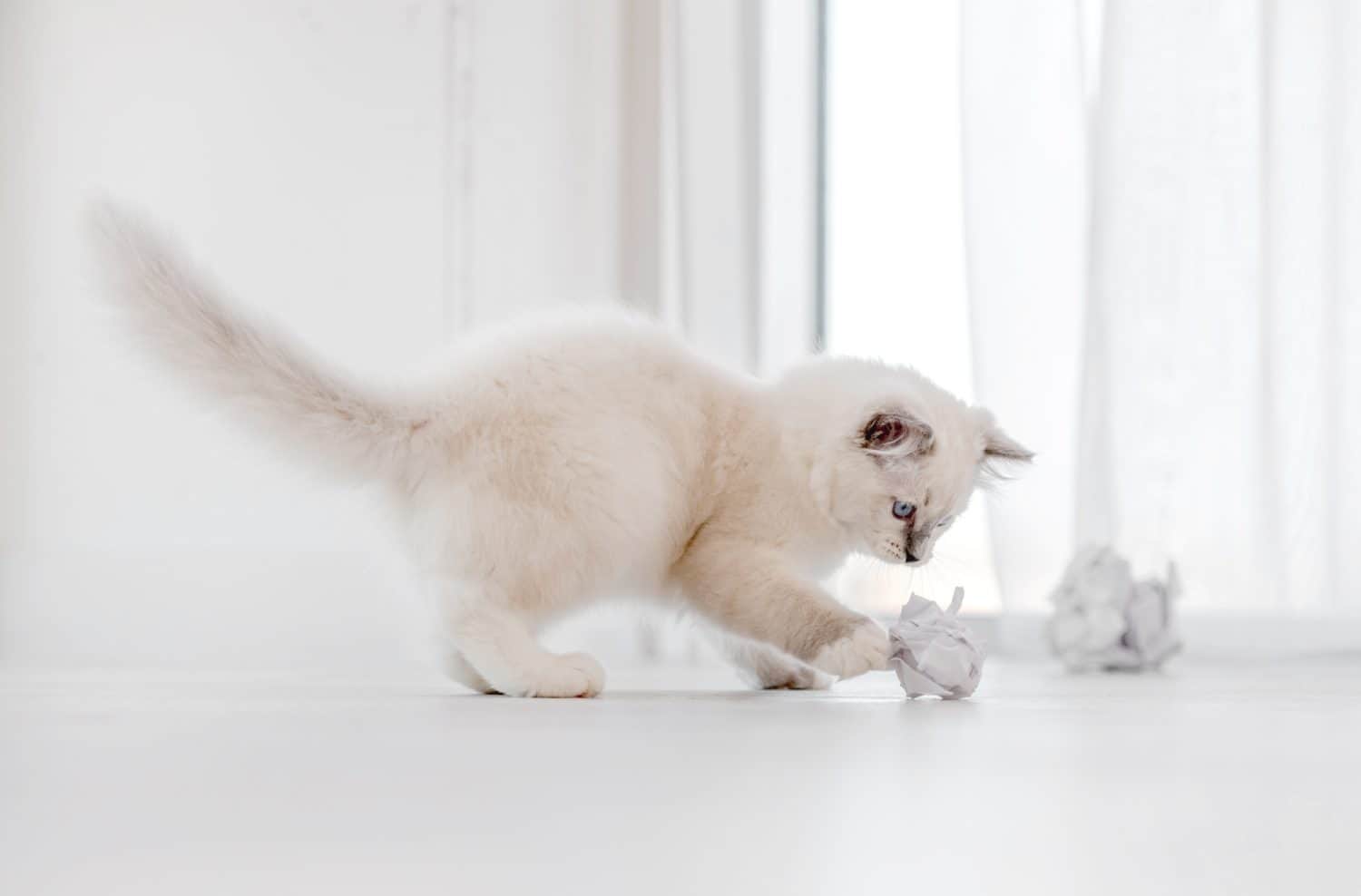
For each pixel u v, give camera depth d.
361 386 1.74
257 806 0.73
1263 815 0.74
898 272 3.85
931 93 3.83
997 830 0.68
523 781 0.84
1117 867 0.59
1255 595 2.99
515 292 3.94
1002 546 3.14
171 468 3.78
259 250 3.88
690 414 1.93
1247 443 3.02
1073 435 3.17
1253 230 3.03
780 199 3.84
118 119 3.89
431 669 2.88
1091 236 3.06
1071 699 1.81
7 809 0.71
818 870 0.58
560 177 3.98
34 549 3.74
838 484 1.98
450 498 1.74
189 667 3.05
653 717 1.38
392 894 0.52
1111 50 3.06
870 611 3.32
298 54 3.91
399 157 3.92
